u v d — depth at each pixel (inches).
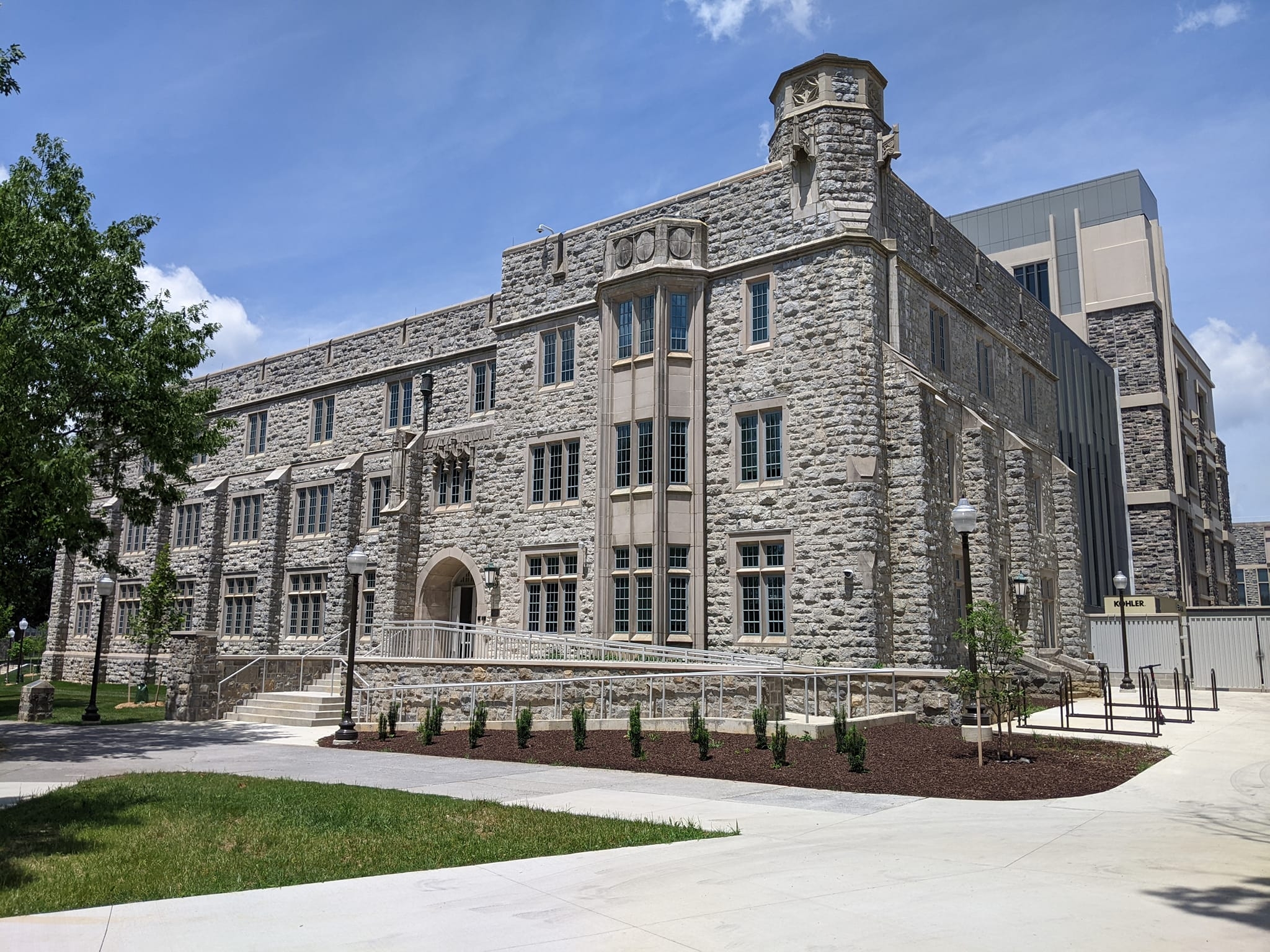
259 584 1323.8
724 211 920.9
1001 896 245.0
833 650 778.2
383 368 1246.9
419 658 902.4
